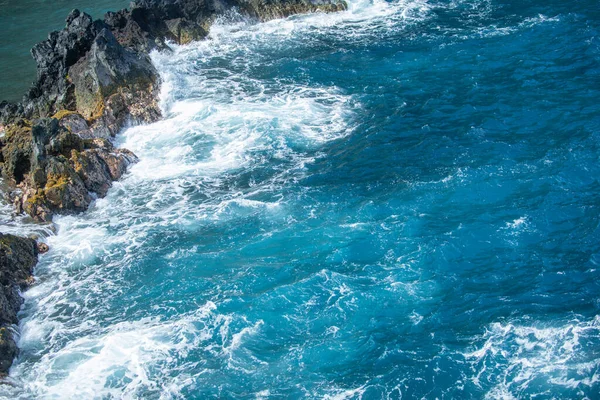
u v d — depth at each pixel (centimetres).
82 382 2225
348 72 4097
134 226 2955
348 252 2673
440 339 2275
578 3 4644
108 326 2452
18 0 5806
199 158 3403
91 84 3662
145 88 3838
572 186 2912
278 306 2453
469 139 3297
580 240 2644
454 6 4894
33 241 2838
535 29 4344
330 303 2447
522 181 2966
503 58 4041
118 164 3300
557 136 3244
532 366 2148
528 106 3516
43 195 3017
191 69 4247
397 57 4212
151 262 2738
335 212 2905
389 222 2809
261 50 4478
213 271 2659
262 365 2241
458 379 2133
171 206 3070
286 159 3331
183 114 3772
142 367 2262
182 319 2442
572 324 2280
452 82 3844
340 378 2172
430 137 3353
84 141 3325
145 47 4272
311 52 4403
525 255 2600
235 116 3709
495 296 2431
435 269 2569
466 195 2919
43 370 2288
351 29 4694
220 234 2856
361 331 2331
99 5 5569
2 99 4150
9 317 2473
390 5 5000
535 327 2284
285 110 3741
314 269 2606
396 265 2595
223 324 2403
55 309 2552
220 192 3134
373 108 3688
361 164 3216
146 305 2528
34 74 4478
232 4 4862
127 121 3675
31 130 3139
